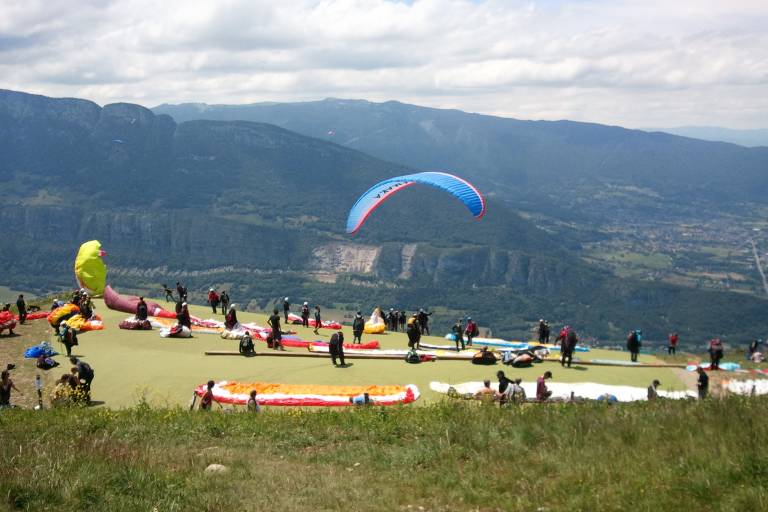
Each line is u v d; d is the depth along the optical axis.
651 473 17.73
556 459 19.92
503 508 17.09
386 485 19.16
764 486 16.05
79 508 16.72
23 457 20.03
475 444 22.27
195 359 42.84
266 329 51.72
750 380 41.19
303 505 17.38
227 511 16.80
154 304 59.00
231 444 23.94
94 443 22.12
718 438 19.64
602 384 38.78
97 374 39.44
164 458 21.23
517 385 31.36
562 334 43.56
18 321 53.06
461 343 52.19
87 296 54.81
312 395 34.00
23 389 37.00
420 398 34.56
